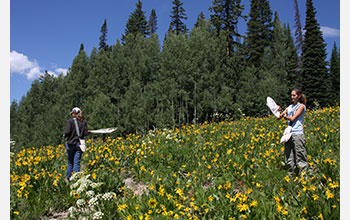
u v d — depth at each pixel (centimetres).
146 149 734
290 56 4406
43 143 5022
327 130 669
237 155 588
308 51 4022
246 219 327
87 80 5159
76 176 477
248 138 787
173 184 457
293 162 478
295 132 464
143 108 3719
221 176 521
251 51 4612
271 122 1053
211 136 887
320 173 427
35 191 459
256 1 4994
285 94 3725
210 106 3491
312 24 4028
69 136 582
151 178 560
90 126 3759
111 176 509
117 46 5222
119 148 775
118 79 4772
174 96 3631
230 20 4312
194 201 397
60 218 412
